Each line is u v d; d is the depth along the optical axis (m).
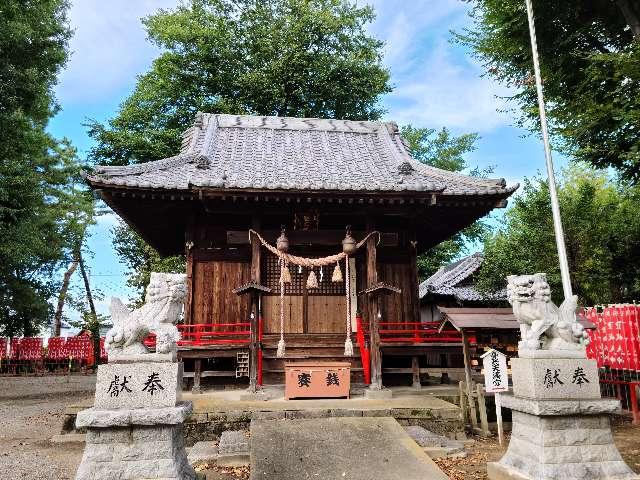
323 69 23.67
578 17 13.14
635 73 10.48
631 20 11.88
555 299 17.23
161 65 23.33
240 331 12.23
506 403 6.22
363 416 8.73
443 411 8.89
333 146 16.22
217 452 7.65
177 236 15.48
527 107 15.18
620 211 16.72
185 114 23.58
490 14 14.38
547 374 5.81
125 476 4.99
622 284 15.55
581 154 12.71
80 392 18.55
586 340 6.04
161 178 12.07
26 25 17.05
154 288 5.71
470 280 24.61
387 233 12.50
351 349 10.54
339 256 11.27
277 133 16.92
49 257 26.41
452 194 11.71
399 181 12.90
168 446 5.16
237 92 24.23
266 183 10.81
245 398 9.82
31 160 24.31
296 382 9.88
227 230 12.90
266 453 6.64
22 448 8.74
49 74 18.92
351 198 11.24
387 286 10.49
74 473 7.03
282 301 10.91
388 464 6.43
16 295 25.22
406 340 11.36
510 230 19.05
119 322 5.61
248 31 24.42
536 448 5.61
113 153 22.44
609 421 5.75
